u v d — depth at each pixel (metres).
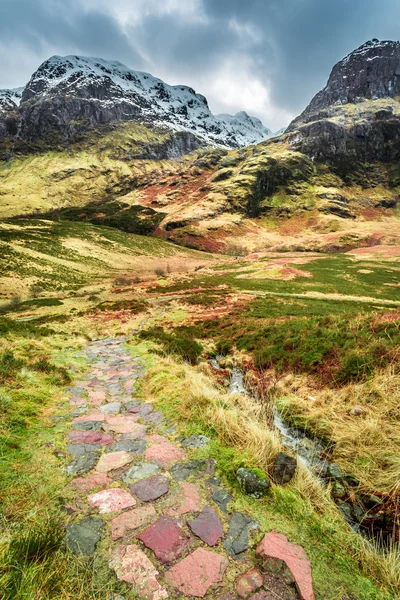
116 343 13.41
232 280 52.78
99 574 1.88
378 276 51.84
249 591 1.84
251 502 2.67
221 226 138.75
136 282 58.75
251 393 7.43
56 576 1.82
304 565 2.07
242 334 13.59
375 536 2.79
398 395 5.32
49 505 2.46
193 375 7.02
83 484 2.80
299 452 4.52
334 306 30.31
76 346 12.02
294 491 3.05
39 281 57.03
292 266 62.84
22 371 5.93
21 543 1.94
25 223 99.06
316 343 8.90
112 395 5.92
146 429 4.16
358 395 5.81
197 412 4.54
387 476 3.65
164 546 2.14
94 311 30.41
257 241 129.50
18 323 14.80
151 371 7.48
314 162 199.50
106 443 3.67
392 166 199.88
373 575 2.16
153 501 2.61
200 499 2.66
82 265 73.94
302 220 153.38
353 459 4.14
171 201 176.12
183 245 124.19
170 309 30.78
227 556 2.09
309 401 6.20
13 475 2.78
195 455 3.38
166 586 1.84
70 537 2.14
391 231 122.25
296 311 24.06
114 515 2.41
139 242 106.69
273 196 171.00
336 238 111.75
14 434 3.56
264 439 3.66
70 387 6.23
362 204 170.75
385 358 6.56
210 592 1.82
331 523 2.67
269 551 2.12
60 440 3.64
